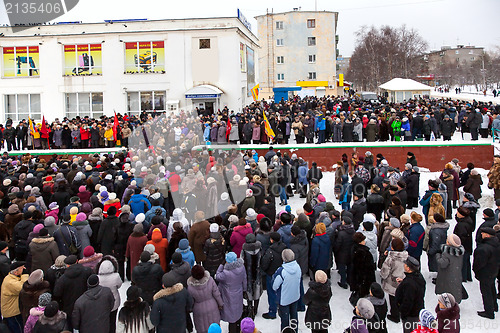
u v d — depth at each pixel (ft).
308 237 25.93
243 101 107.65
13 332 20.01
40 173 36.86
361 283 22.41
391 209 27.32
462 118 71.05
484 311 22.68
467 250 26.37
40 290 18.74
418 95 122.42
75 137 66.59
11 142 66.33
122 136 64.59
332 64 180.86
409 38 230.27
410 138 61.82
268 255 22.27
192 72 99.45
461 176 41.37
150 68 100.42
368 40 231.71
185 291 18.01
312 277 25.68
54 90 101.30
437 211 28.89
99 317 17.29
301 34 179.93
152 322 17.21
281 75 183.21
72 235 25.39
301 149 58.80
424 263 29.66
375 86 225.35
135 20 100.12
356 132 61.72
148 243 23.63
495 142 60.13
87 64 100.99
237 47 99.19
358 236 22.53
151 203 30.89
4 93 101.91
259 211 30.53
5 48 100.99
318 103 102.78
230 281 19.90
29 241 24.56
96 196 31.07
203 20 99.40
